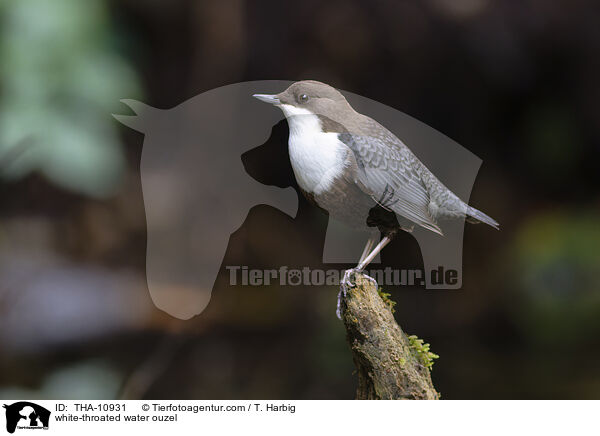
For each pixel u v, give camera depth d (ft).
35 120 26.73
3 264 38.19
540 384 28.19
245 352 33.47
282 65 43.73
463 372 30.12
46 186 45.29
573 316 37.14
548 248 42.19
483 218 21.06
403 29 41.96
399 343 16.03
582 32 41.98
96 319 34.06
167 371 30.42
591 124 44.83
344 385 29.07
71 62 27.25
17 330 32.63
